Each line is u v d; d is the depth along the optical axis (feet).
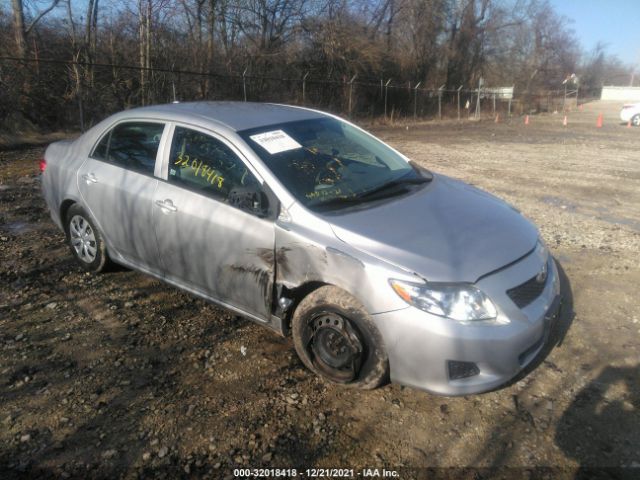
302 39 86.74
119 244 14.82
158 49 60.80
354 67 88.38
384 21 109.40
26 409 10.23
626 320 13.74
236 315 13.91
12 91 48.06
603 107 169.27
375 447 9.39
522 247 10.94
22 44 51.80
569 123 97.35
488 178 33.42
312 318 10.94
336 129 14.39
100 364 11.68
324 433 9.70
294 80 72.38
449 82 124.67
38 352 12.10
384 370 10.25
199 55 65.82
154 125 14.03
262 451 9.23
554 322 10.98
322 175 12.21
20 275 16.11
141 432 9.65
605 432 9.70
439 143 58.03
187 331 13.10
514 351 9.68
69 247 17.47
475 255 10.14
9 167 33.22
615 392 10.82
